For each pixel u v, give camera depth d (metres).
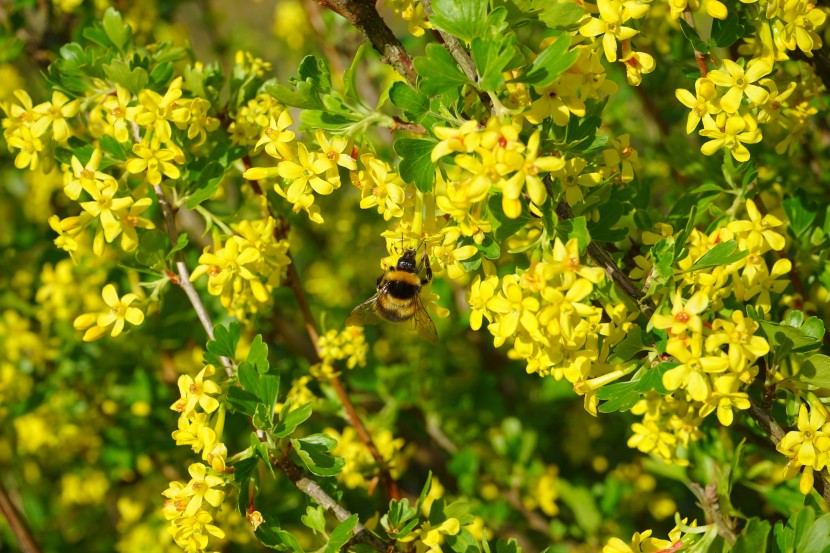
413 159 0.86
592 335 0.87
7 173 1.20
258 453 0.88
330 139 0.89
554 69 0.85
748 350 0.85
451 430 1.05
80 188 0.90
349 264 1.20
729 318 0.89
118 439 1.05
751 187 0.91
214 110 0.93
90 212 0.90
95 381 1.05
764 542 0.87
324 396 1.00
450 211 0.86
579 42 0.87
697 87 0.88
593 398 0.87
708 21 1.02
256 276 0.92
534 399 1.09
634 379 0.87
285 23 1.23
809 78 0.92
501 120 0.85
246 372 0.89
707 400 0.86
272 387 0.89
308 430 1.02
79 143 0.92
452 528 0.89
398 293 0.94
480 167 0.85
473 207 0.87
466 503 0.90
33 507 1.18
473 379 1.07
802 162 0.98
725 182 0.94
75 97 0.93
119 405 1.06
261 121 0.92
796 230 0.93
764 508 1.00
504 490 1.05
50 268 1.05
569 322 0.85
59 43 1.03
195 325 1.03
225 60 1.34
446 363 1.07
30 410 1.05
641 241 0.92
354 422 0.96
